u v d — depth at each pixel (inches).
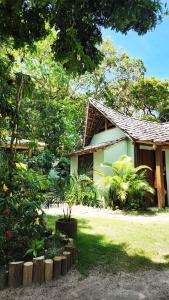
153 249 186.5
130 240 203.5
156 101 922.1
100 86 845.2
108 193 368.8
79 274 145.6
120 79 877.8
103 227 245.9
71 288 129.8
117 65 852.6
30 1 129.6
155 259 171.3
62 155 610.5
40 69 607.5
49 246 158.9
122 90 903.7
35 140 328.5
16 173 171.2
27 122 224.8
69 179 232.5
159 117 992.2
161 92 912.9
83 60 151.8
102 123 551.2
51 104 553.6
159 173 372.2
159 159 375.9
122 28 133.5
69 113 639.8
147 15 126.4
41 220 167.6
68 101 642.8
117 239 206.4
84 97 775.1
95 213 332.8
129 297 122.5
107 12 129.1
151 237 213.6
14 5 130.8
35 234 158.1
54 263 139.2
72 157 558.6
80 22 140.1
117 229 237.9
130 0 120.4
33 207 158.1
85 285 133.6
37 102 498.6
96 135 576.4
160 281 140.8
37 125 497.4
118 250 182.1
